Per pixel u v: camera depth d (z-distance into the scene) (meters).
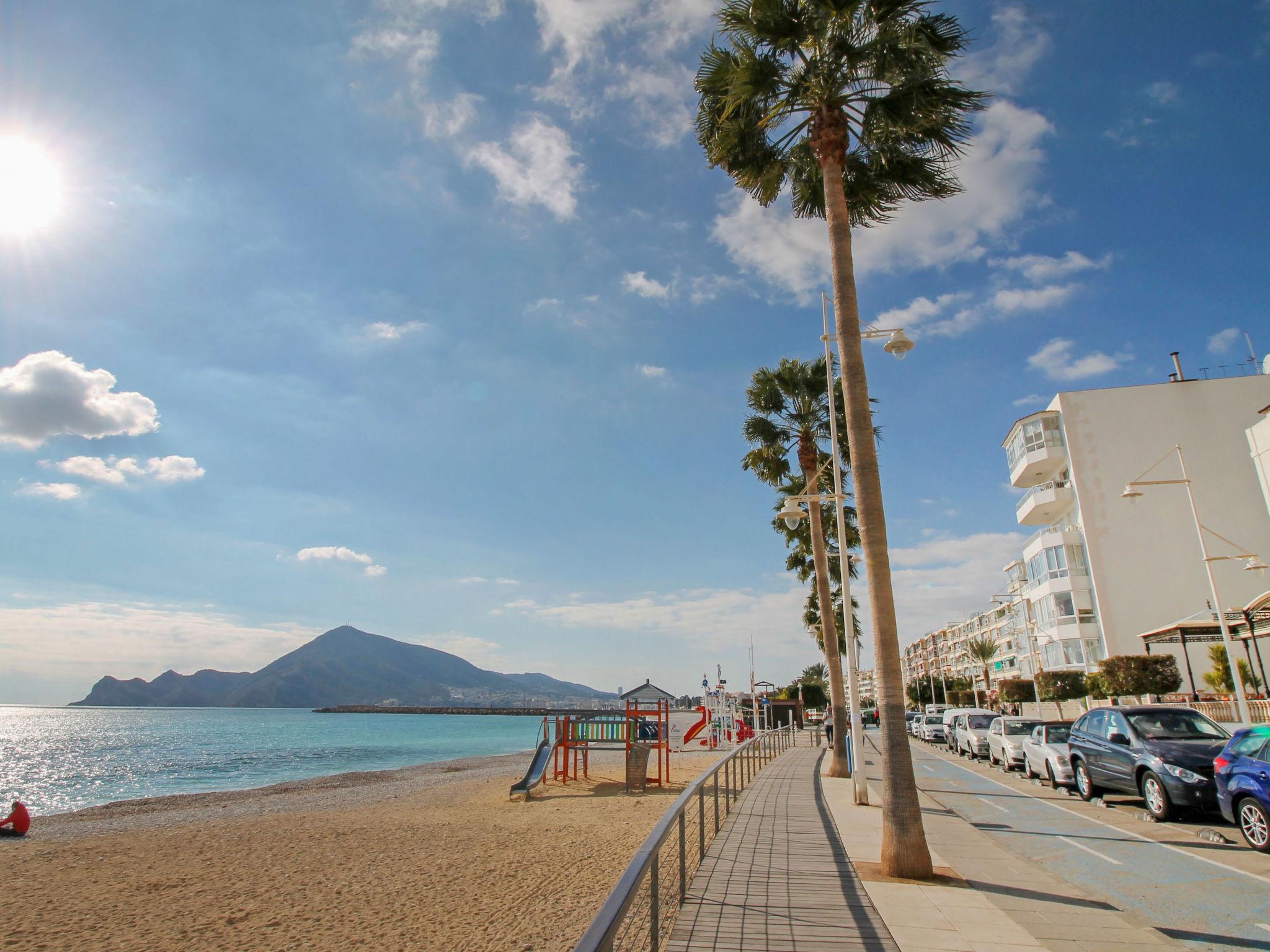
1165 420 37.91
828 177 9.88
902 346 12.81
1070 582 38.22
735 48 10.48
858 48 10.00
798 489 24.17
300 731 105.94
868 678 125.69
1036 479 43.50
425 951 7.91
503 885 10.78
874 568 8.58
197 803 24.77
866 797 13.86
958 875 8.33
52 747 68.00
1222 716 22.48
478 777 32.41
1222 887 7.90
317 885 11.20
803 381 22.06
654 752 42.91
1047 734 17.75
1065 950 5.76
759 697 52.62
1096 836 11.01
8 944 8.62
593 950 2.69
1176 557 36.25
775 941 5.81
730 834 10.62
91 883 11.66
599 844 14.02
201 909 10.02
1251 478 36.44
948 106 10.07
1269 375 37.47
